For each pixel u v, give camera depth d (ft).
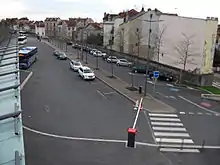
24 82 122.62
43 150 56.80
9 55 72.28
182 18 155.84
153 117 80.64
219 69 188.96
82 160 53.31
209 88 130.52
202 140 65.92
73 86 119.24
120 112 84.33
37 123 72.49
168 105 93.66
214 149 61.36
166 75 141.08
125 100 98.99
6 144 20.31
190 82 136.77
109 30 280.10
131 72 160.04
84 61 199.62
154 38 179.83
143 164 52.80
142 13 197.36
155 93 111.45
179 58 156.46
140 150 58.65
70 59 208.64
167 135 67.72
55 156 54.49
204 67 150.20
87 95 104.73
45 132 66.54
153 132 69.10
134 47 207.21
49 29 553.23
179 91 118.73
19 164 17.61
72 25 447.42
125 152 57.36
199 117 83.51
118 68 174.50
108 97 102.68
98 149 58.34
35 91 107.55
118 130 69.26
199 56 149.18
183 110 89.66
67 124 72.64
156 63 173.78
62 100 96.22
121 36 234.99
